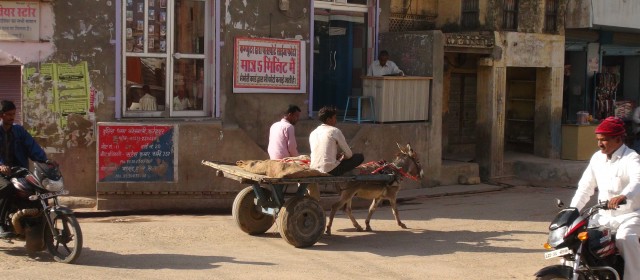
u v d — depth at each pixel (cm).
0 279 727
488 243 984
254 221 996
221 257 858
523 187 1573
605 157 657
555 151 1752
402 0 1641
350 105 1545
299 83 1390
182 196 1180
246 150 1221
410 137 1435
